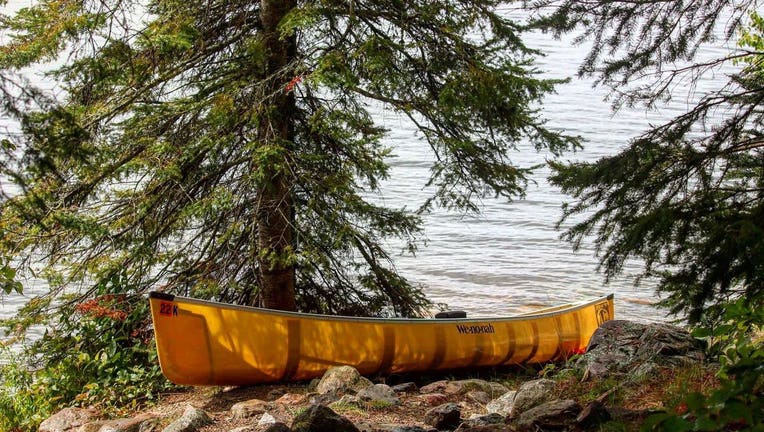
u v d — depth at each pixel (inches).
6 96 180.5
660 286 176.9
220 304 329.1
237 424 274.8
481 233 921.5
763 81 193.8
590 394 241.3
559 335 430.6
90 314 370.3
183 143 356.5
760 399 120.3
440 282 762.8
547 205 1051.3
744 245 149.5
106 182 364.5
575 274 788.0
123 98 343.9
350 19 334.3
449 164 394.3
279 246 373.7
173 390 362.6
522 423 204.1
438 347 382.9
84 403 343.3
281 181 353.4
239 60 361.4
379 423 252.1
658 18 187.8
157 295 311.1
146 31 330.6
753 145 177.6
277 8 361.1
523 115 381.1
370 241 408.8
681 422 121.6
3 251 334.3
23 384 364.8
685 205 169.8
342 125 376.8
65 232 337.1
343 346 358.3
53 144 186.7
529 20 197.0
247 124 361.7
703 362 256.5
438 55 357.7
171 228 378.6
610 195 189.2
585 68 198.1
